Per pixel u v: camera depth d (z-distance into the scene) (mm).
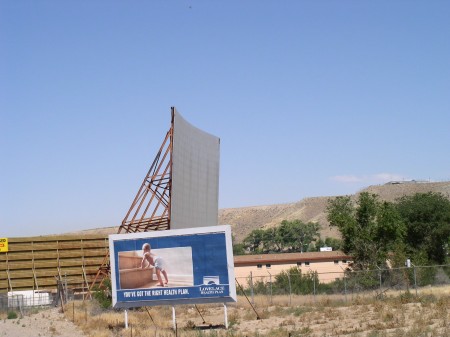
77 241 61438
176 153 51312
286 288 53406
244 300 44469
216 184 63781
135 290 32281
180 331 29609
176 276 32031
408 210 67188
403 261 55906
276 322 32219
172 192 50156
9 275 58844
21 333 31953
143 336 28609
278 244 119062
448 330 23594
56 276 55312
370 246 57781
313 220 145000
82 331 32188
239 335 27031
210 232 31875
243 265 73562
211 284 31562
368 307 35562
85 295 54219
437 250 66500
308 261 74062
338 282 54312
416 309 32312
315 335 25844
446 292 41125
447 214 65812
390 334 24469
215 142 62688
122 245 32750
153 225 50625
